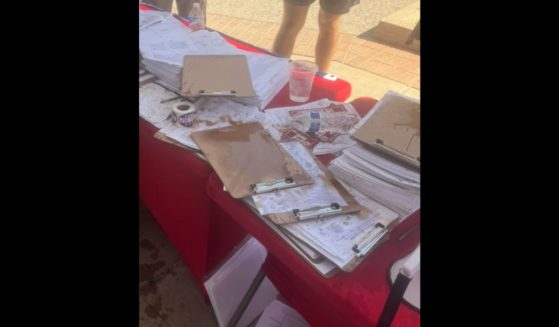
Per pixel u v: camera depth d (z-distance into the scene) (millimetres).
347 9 1863
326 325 877
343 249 771
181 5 1963
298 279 926
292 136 1118
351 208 860
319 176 938
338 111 1243
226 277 1163
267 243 825
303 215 826
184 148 1022
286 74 1407
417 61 2867
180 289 1410
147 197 1361
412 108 1028
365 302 725
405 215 896
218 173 903
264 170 925
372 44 3023
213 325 1317
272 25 3160
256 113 1180
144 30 1450
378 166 903
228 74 1210
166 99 1196
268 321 1125
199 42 1427
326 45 2031
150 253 1518
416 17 3135
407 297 735
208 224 1104
